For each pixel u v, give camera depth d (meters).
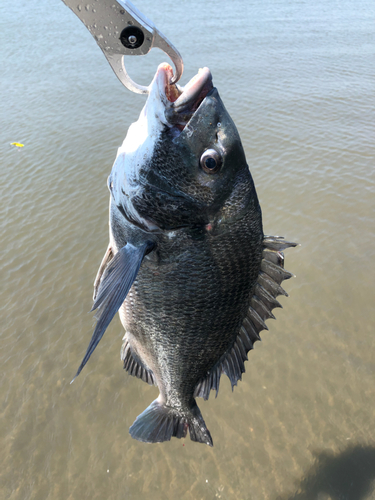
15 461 1.01
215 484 0.93
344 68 2.92
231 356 0.44
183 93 0.34
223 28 3.92
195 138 0.34
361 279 1.34
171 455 0.99
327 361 1.13
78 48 3.53
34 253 1.60
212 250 0.37
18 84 2.91
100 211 1.77
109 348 1.25
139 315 0.41
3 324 1.35
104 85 2.78
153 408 0.49
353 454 0.94
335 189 1.75
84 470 0.98
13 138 2.27
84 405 1.12
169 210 0.35
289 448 0.97
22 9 4.97
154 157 0.35
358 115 2.29
